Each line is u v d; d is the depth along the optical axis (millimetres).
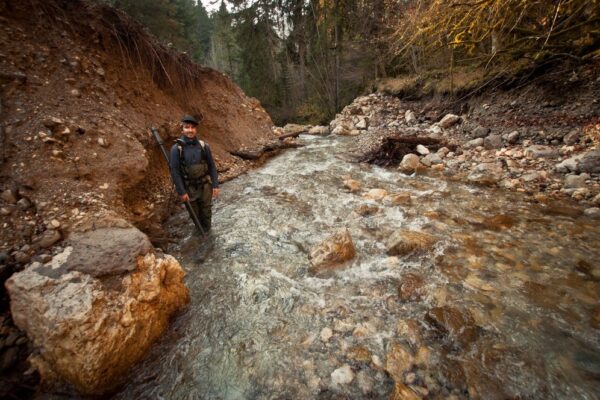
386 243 3871
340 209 5020
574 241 3492
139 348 2291
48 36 5102
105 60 5984
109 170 3969
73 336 1915
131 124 5285
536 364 2098
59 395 1944
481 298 2748
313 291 3061
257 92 25578
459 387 1978
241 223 4660
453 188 5492
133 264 2463
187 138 3959
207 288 3170
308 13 20734
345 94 21156
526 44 7680
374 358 2244
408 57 15359
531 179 5285
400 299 2848
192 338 2520
